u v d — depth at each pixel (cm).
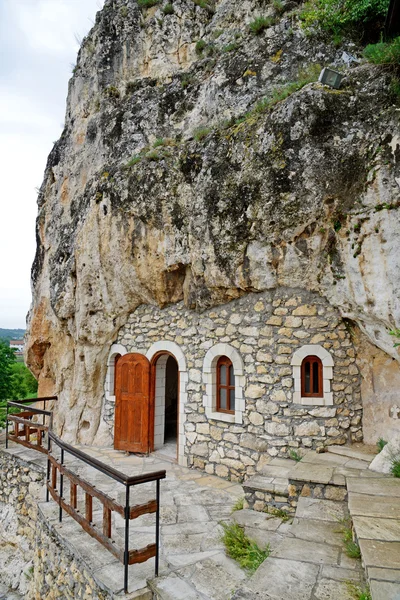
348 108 498
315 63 636
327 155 502
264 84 666
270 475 489
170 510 477
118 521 443
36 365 1043
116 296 784
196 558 359
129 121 830
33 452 709
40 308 990
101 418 846
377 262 471
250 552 350
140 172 707
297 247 548
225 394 642
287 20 705
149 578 322
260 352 589
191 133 745
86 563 350
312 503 407
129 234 722
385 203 456
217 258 604
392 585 235
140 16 958
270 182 541
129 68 935
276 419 567
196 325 678
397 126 452
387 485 395
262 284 585
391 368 549
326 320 568
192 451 654
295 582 276
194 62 821
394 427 533
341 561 302
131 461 697
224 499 514
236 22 824
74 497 415
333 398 559
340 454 521
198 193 624
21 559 602
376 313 484
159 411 764
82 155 928
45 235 1022
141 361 750
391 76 484
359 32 644
